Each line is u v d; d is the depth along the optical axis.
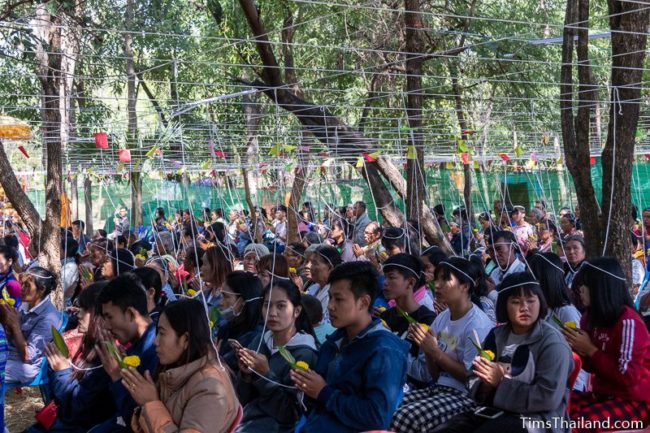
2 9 9.38
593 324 4.98
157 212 16.81
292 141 12.51
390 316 5.88
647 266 7.75
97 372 4.99
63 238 11.03
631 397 4.79
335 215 14.70
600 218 6.86
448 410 4.81
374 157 8.72
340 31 15.26
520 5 15.83
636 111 6.40
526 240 10.43
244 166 13.32
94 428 4.71
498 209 15.05
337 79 15.77
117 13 13.79
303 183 12.48
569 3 7.03
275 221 15.17
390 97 15.08
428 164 16.47
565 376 4.41
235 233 15.62
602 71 14.73
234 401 3.80
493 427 4.44
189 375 3.79
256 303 5.68
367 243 10.36
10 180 9.84
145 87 16.47
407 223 9.20
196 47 15.82
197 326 3.84
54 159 9.83
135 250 11.12
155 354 4.56
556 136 13.94
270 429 4.82
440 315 5.43
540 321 4.59
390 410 4.20
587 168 6.87
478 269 5.28
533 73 15.04
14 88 13.41
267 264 7.08
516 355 4.54
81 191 23.39
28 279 7.04
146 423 3.71
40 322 7.01
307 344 4.98
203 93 17.39
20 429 7.61
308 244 11.09
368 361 4.30
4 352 5.21
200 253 8.40
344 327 4.50
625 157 6.42
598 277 4.90
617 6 6.50
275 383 4.77
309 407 4.68
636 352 4.76
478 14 14.37
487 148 12.95
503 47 14.52
